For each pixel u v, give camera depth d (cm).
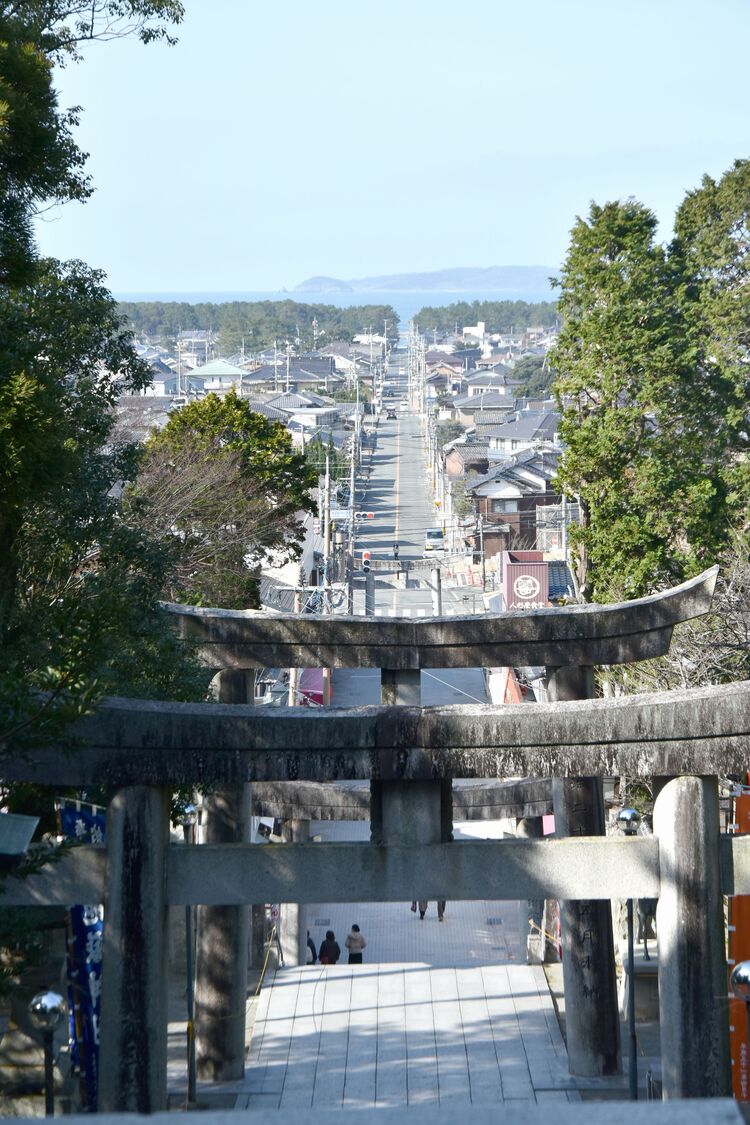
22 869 3275
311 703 12694
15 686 2894
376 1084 5341
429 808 3831
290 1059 5612
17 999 4509
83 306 4475
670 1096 3831
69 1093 4609
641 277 10056
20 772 3784
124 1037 3762
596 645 5391
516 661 5431
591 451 9838
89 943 4181
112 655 3991
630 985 4753
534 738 3794
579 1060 5344
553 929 6975
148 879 3791
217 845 3859
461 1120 966
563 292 10512
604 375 10038
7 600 3900
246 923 5606
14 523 3791
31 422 3394
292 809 7075
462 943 7994
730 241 12212
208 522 9819
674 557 9856
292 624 5456
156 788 3819
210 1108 5131
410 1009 6166
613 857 3841
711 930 3791
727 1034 3803
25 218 4062
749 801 4359
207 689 5019
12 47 3809
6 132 3725
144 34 4688
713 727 3741
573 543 10269
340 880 3841
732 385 10769
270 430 12219
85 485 4400
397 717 3800
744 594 7419
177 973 6738
